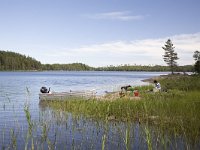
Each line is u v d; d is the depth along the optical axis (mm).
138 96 29750
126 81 93688
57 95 33469
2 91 51875
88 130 16484
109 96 31781
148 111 19641
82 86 68188
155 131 14586
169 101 22297
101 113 21031
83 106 23406
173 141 13359
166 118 17672
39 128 16531
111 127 16641
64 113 21375
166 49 117250
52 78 123438
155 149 12141
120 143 13422
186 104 20625
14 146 11812
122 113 20344
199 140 13484
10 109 27016
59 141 14227
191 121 15828
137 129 15883
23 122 19719
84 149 12859
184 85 39156
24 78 120250
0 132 16359
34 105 30219
